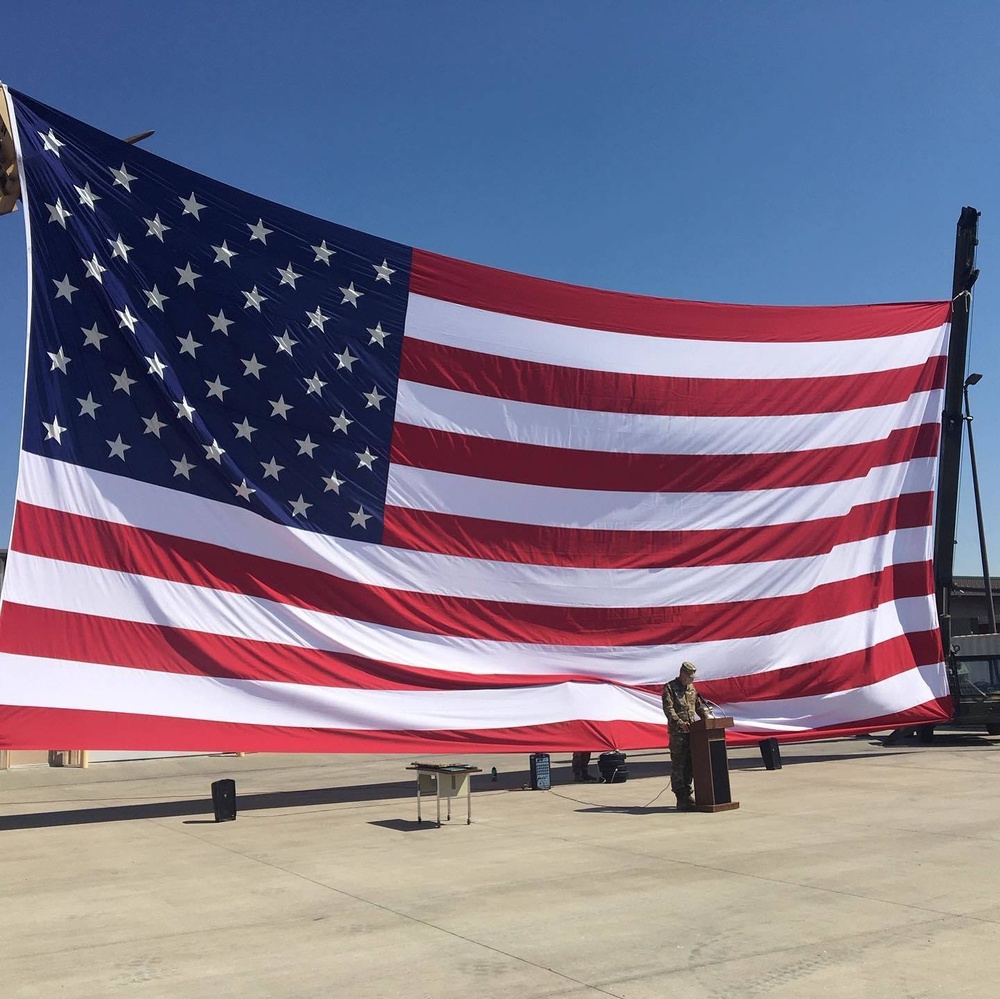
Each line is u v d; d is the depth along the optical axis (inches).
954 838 375.9
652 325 671.8
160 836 440.1
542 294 641.6
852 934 240.4
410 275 601.0
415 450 589.0
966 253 815.7
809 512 694.5
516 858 356.8
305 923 269.3
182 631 498.0
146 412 506.0
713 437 675.4
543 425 629.3
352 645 549.3
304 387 557.3
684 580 654.5
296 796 585.3
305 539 545.3
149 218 521.7
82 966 234.1
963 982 202.1
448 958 229.8
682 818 446.9
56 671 461.1
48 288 483.8
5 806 574.6
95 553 479.8
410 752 548.4
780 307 711.7
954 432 822.5
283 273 560.1
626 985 205.5
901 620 716.0
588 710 606.5
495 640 596.1
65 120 501.7
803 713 672.4
